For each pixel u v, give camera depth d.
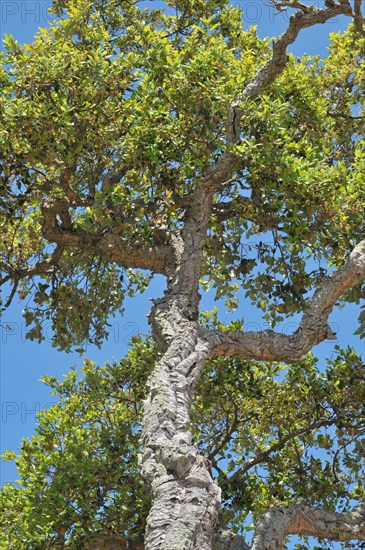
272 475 13.91
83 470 12.65
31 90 11.75
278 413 14.55
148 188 12.05
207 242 12.84
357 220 12.25
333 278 11.27
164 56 11.90
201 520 7.62
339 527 9.91
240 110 11.52
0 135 11.35
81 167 12.55
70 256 13.07
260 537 9.34
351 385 13.95
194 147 12.04
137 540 12.24
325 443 14.00
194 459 8.27
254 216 12.02
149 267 11.88
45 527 12.11
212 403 14.48
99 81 11.86
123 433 13.49
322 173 11.70
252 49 15.09
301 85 13.18
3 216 12.46
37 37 12.46
